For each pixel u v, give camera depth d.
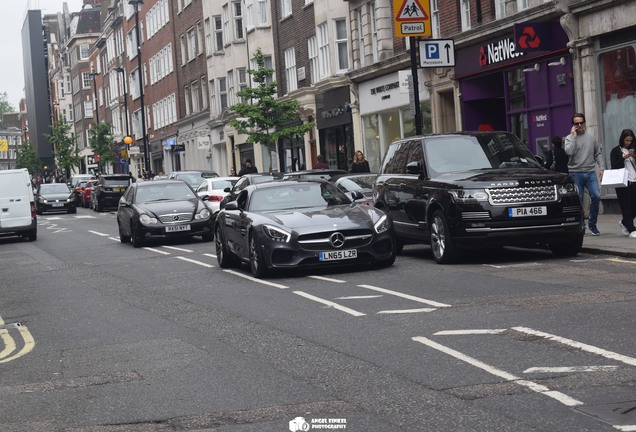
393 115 34.41
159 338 9.80
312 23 40.97
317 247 14.25
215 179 30.12
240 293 13.08
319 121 40.84
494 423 5.74
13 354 9.62
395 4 19.88
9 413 6.93
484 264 14.55
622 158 16.41
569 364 7.16
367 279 13.47
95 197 53.56
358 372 7.45
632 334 8.11
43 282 17.08
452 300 10.82
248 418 6.27
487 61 26.39
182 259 19.73
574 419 5.70
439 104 30.30
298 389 7.02
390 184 17.12
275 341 9.10
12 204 30.39
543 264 13.98
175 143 70.19
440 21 29.64
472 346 8.09
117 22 88.94
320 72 39.94
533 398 6.26
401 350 8.17
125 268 18.67
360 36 36.59
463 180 14.70
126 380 7.79
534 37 23.14
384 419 6.02
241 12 53.75
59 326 11.34
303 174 22.91
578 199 14.52
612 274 12.25
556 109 23.84
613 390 6.31
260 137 36.28
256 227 14.65
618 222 19.55
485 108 28.52
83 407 6.93
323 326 9.75
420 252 17.55
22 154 146.50
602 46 21.78
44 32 152.75
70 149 98.88
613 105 21.70
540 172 14.87
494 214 14.23
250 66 49.56
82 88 115.75
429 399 6.45
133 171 86.56
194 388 7.30
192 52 63.16
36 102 145.00
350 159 38.38
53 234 33.66
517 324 8.95
